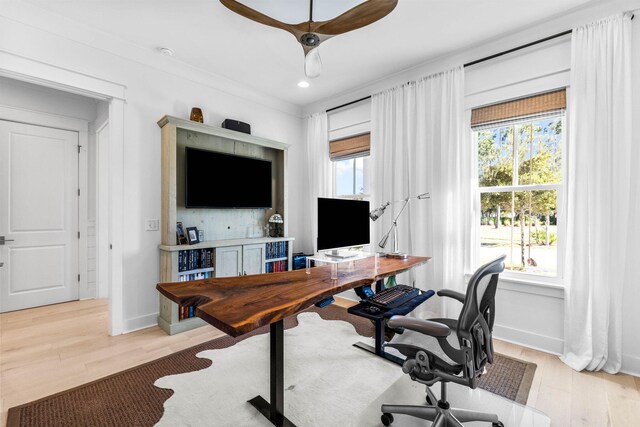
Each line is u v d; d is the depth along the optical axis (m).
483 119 2.78
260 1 1.71
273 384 1.59
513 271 2.70
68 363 2.20
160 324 2.90
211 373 2.07
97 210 3.86
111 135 2.70
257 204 3.73
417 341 1.67
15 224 3.35
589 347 2.15
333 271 2.10
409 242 3.21
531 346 2.50
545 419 1.63
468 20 2.40
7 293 3.31
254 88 3.73
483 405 1.75
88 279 3.85
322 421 1.62
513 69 2.60
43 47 2.32
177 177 3.12
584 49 2.23
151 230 2.94
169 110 3.07
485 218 2.87
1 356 2.31
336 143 4.05
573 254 2.25
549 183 2.53
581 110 2.23
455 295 1.84
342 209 2.62
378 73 3.31
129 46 2.76
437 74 3.00
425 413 1.54
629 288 2.10
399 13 2.31
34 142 3.47
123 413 1.66
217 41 2.72
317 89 3.76
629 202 2.09
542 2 2.19
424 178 3.06
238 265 3.27
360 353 2.38
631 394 1.85
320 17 1.84
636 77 2.09
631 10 2.08
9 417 1.62
